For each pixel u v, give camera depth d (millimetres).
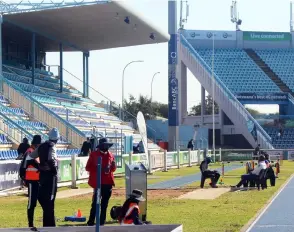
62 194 22312
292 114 75750
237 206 17531
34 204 12438
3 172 21031
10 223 13508
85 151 30078
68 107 47125
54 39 48938
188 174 37000
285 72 80688
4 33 45906
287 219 14664
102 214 12820
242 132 70438
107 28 45406
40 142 12516
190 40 84000
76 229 9641
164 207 17234
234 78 79062
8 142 31578
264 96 76625
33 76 46031
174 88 55625
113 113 58500
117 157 32969
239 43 84562
